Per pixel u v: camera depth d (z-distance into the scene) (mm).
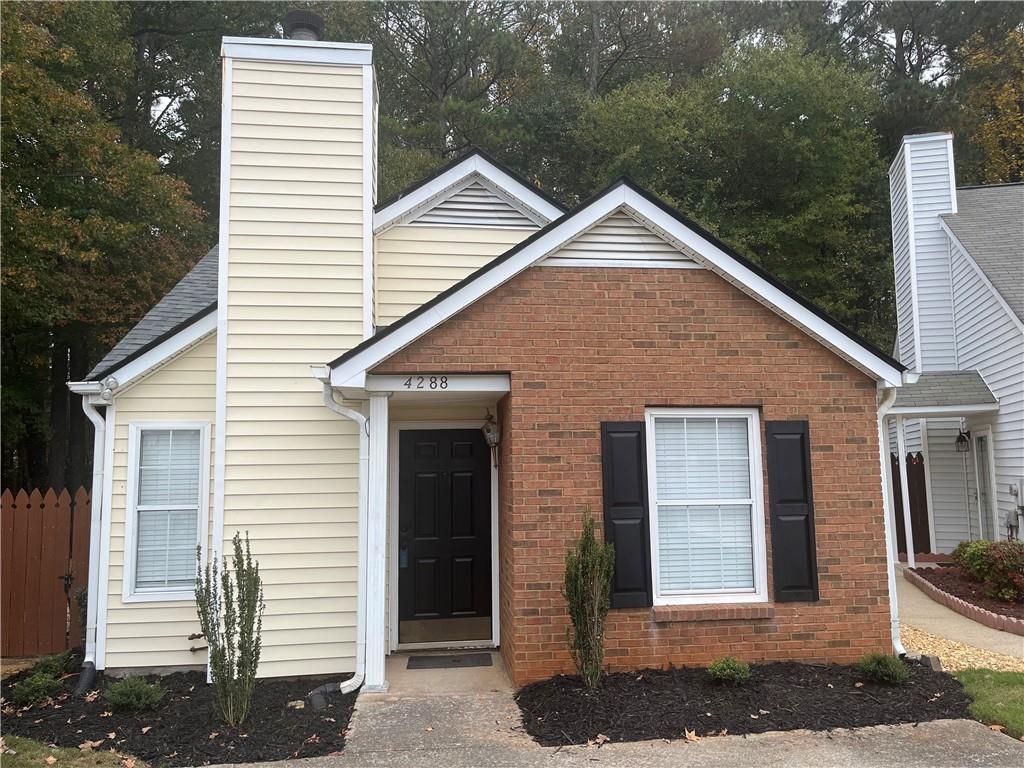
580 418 7031
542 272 7160
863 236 24438
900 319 16500
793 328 7383
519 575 6777
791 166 24000
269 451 7582
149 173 17797
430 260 9078
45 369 20641
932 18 27500
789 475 7211
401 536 8469
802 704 6137
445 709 6305
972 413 13102
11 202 15039
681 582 7152
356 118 8031
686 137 23500
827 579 7109
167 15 23656
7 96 14383
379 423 7051
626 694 6250
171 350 8000
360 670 7012
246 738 5797
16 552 9336
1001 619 9031
